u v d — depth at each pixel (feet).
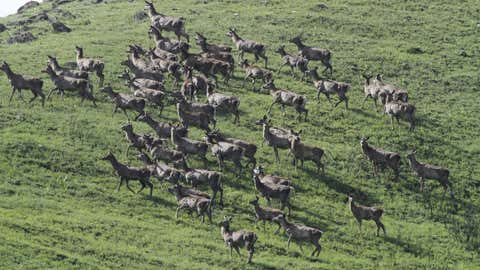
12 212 499.10
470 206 601.62
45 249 459.32
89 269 449.06
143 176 550.36
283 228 520.01
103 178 567.18
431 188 615.98
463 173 642.22
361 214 543.39
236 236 485.56
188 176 548.31
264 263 484.74
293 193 543.39
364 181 609.01
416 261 524.93
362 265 506.89
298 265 490.49
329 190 589.32
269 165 607.78
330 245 524.93
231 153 580.71
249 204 555.28
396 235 551.18
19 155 574.15
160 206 541.75
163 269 462.60
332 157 630.33
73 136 612.29
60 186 547.90
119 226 506.07
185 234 508.53
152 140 587.27
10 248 451.94
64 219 501.97
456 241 557.33
